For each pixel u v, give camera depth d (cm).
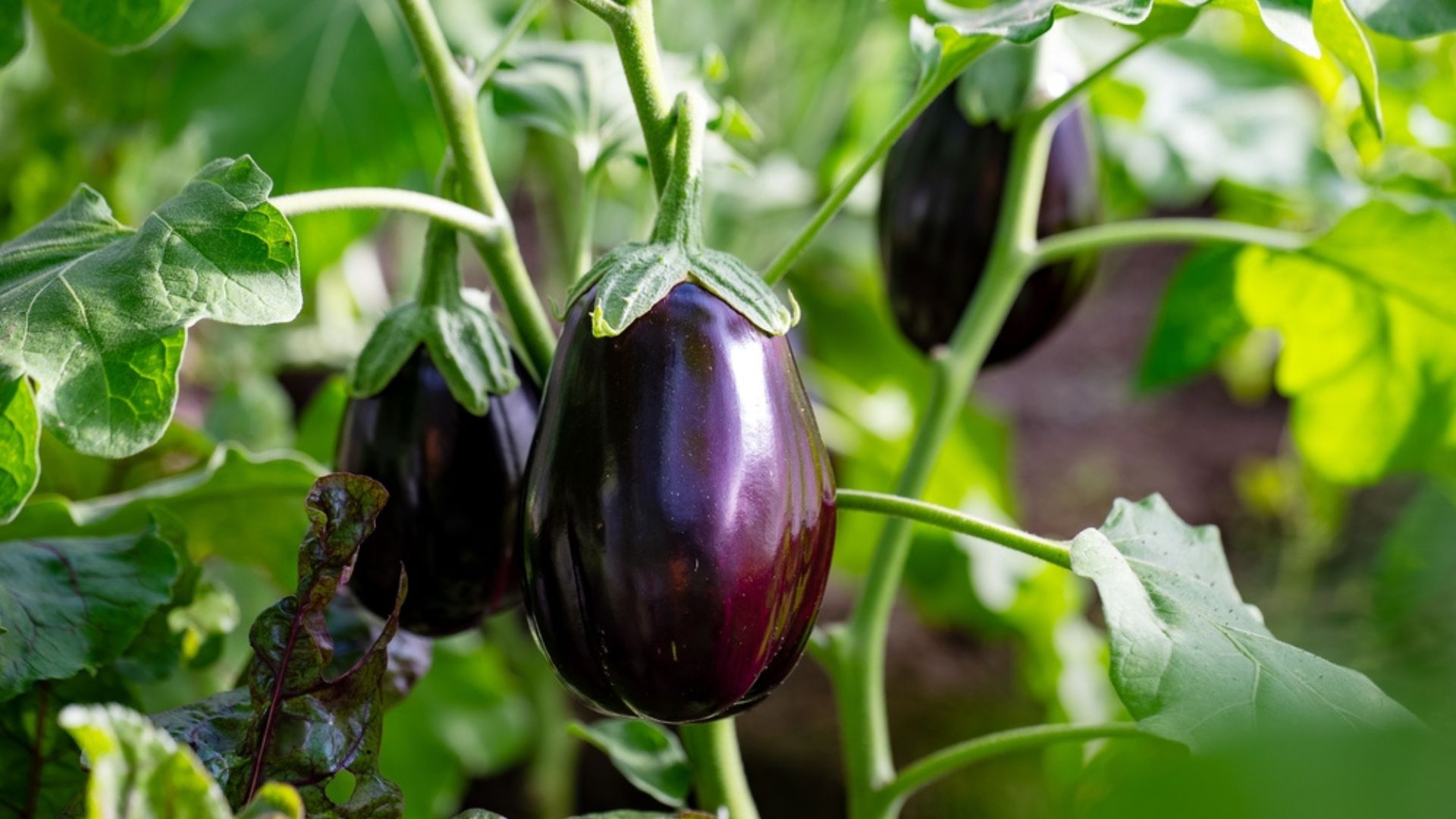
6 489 79
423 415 90
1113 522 88
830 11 196
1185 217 411
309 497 83
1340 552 240
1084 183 113
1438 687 60
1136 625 82
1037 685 188
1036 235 112
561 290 212
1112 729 96
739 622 80
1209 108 162
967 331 107
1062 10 86
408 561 91
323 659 84
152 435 79
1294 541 247
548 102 103
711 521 79
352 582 93
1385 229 109
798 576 81
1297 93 168
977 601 190
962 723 239
